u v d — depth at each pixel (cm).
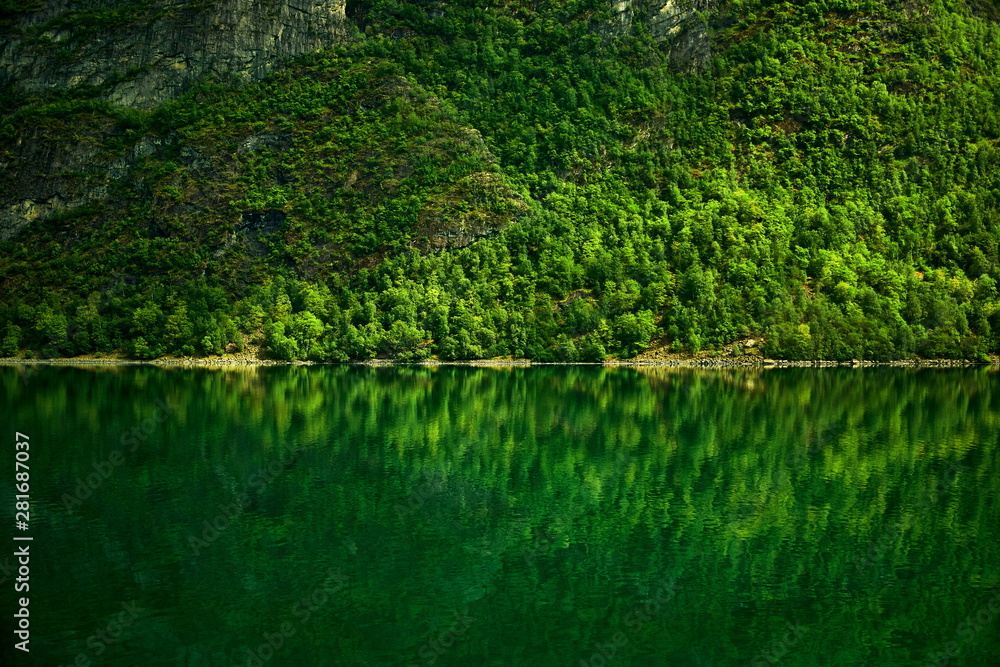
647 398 10569
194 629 3222
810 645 3145
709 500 5109
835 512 4822
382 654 3069
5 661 2919
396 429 7800
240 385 12144
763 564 3966
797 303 18025
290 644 3105
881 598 3578
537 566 3947
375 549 4169
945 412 8938
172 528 4466
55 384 11938
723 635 3238
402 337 17912
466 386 12350
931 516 4706
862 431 7575
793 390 11600
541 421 8400
